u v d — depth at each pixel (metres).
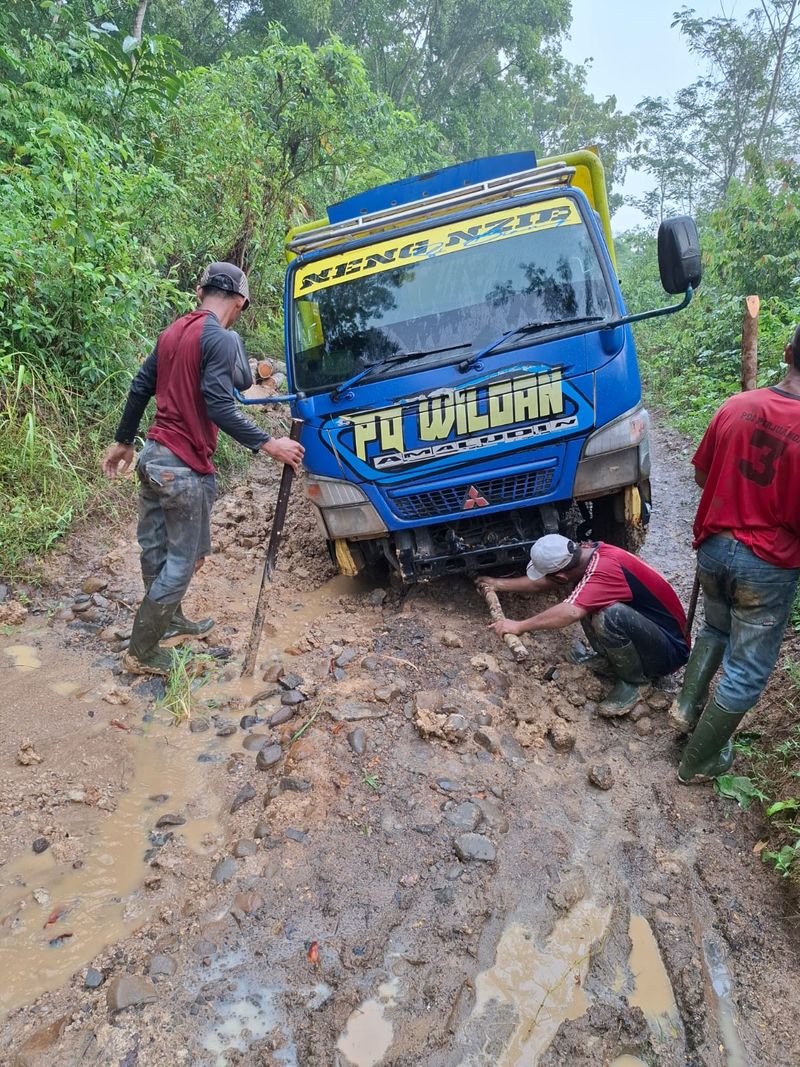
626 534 4.54
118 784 3.25
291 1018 2.25
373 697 3.62
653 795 3.24
